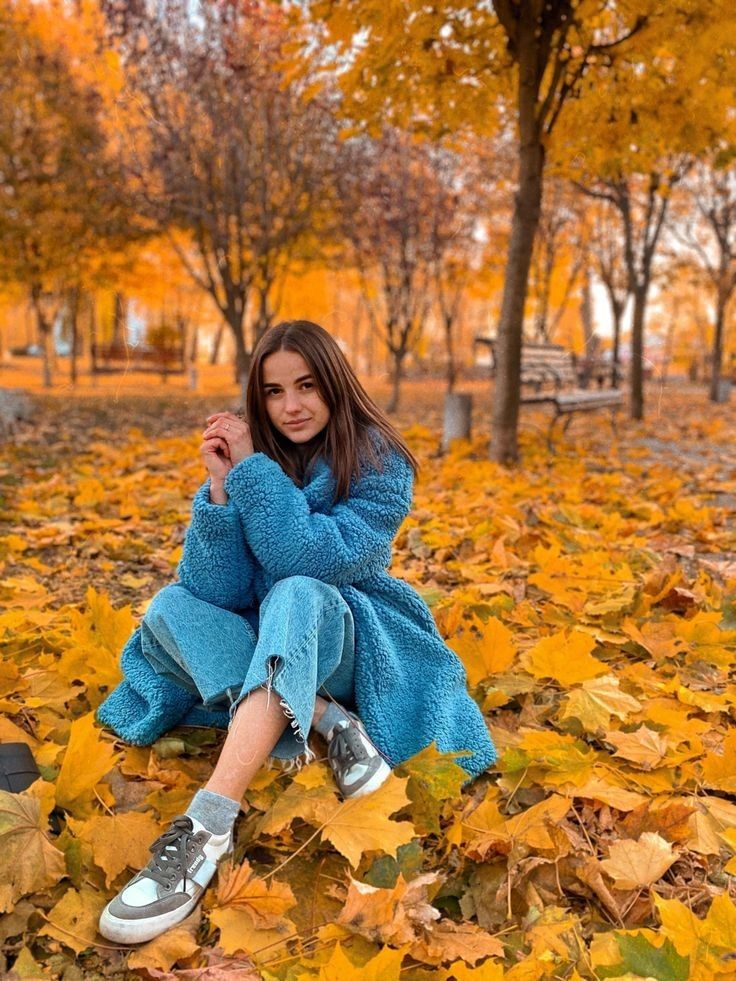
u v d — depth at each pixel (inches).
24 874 59.6
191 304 1179.9
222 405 527.8
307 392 79.4
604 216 618.8
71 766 69.6
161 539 170.1
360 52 217.2
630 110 242.1
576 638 91.5
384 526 78.4
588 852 68.4
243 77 377.7
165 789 74.9
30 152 503.2
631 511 196.2
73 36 463.5
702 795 76.3
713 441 368.2
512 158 521.3
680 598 121.3
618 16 233.3
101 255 569.3
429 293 636.7
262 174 421.7
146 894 59.1
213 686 73.7
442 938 56.2
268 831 66.1
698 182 614.2
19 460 279.3
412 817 70.3
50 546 163.5
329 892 62.7
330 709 75.4
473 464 255.1
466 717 80.0
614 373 496.1
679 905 56.4
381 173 474.0
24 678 91.4
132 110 409.4
